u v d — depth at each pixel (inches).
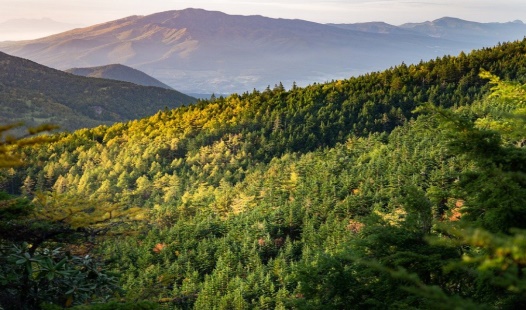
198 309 2367.1
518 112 639.1
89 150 7716.5
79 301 432.8
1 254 413.1
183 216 4480.8
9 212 385.7
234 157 6801.2
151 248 3356.3
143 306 307.4
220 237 3661.4
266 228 3324.3
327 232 2935.5
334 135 6948.8
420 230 484.4
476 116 4616.1
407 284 438.9
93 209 426.3
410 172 3368.6
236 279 2615.7
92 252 481.4
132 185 6653.5
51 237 420.2
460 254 447.8
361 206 3132.4
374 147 5142.7
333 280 497.7
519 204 360.8
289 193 4266.7
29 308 414.6
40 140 193.2
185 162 7076.8
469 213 437.1
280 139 6953.7
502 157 393.1
